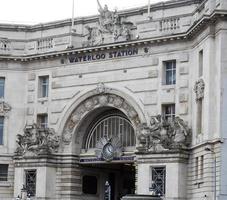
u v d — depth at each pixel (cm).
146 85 7612
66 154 8112
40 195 7950
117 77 7825
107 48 7862
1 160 8450
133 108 7688
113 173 8644
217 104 6575
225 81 6525
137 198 5338
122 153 7781
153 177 7200
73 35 8169
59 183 8100
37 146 8056
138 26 7688
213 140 6550
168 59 7500
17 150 8231
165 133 7162
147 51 7638
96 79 7981
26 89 8556
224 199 6319
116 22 7869
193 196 6975
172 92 7431
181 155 7075
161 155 7150
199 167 6831
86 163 8081
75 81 8144
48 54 8306
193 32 7150
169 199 7044
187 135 7175
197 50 7181
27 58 8506
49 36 8412
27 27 8638
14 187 8175
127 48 7781
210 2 6750
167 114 7506
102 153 7894
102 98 7925
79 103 8088
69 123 8150
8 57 8531
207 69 6775
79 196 8144
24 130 8281
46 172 7988
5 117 8538
